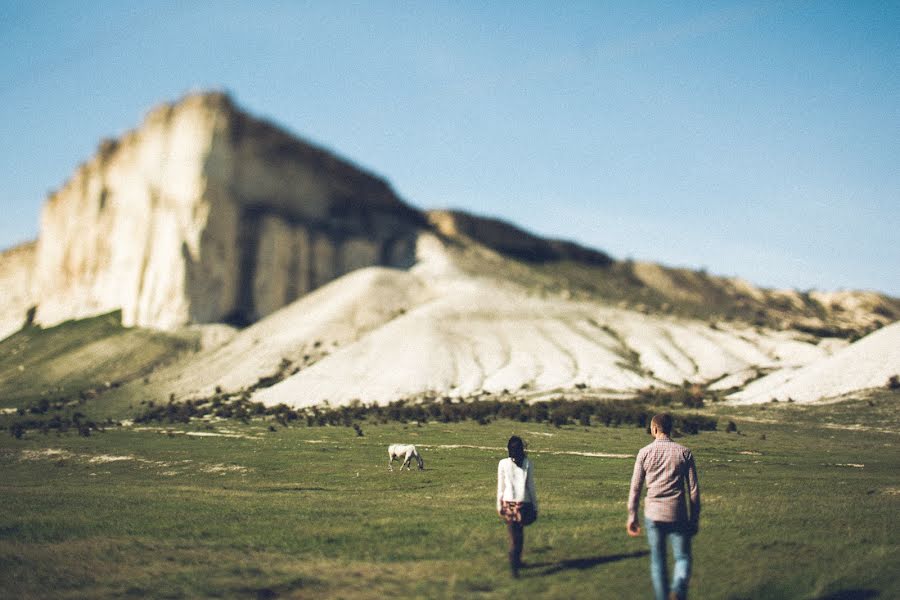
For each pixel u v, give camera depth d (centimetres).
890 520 2117
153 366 15150
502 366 13238
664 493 1325
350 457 5688
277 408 10838
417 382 12081
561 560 1669
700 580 1511
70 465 5984
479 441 6881
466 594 1444
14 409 12394
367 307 16238
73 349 16712
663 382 13200
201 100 19212
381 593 1465
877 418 7850
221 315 17825
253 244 18962
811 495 3036
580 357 13950
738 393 11156
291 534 2019
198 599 1470
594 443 6600
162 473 5294
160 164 19188
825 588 1459
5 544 1953
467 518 2292
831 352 15625
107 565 1723
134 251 19050
